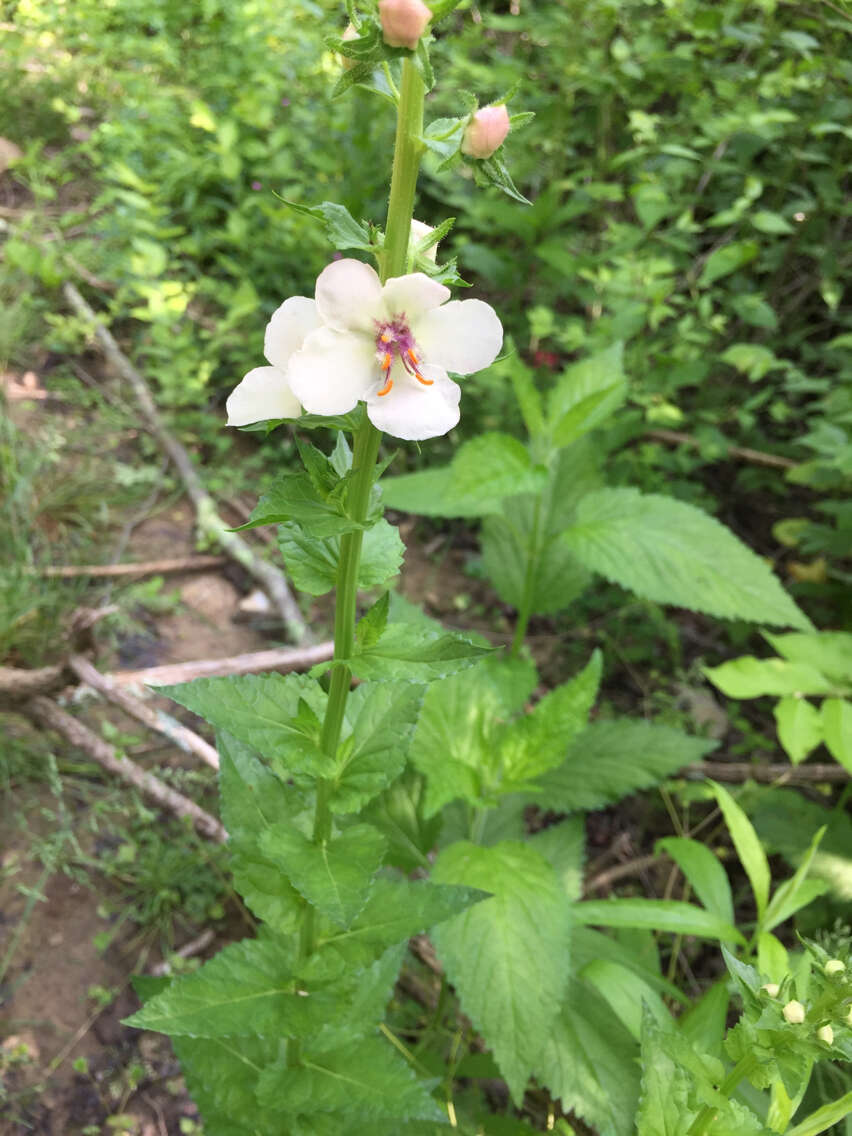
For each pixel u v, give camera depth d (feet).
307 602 1.15
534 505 0.97
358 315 0.38
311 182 1.46
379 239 0.40
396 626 0.46
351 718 0.53
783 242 1.39
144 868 0.85
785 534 1.23
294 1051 0.54
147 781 0.86
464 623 1.20
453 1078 0.74
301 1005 0.51
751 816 0.96
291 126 1.55
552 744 0.74
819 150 1.31
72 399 1.32
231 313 1.30
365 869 0.46
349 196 1.41
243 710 0.48
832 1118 0.46
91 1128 0.71
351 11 0.36
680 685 1.12
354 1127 0.58
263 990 0.51
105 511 1.16
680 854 0.71
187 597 1.13
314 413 0.39
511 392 1.28
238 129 1.58
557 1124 0.67
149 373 1.31
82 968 0.79
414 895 0.52
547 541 0.97
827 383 1.12
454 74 1.43
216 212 1.59
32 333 1.39
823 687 0.84
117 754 0.86
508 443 0.85
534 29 1.38
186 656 1.06
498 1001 0.62
